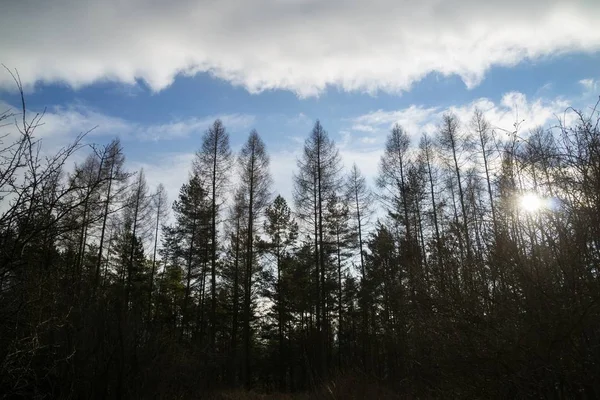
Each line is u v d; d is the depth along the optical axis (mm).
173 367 10805
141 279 31891
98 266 21016
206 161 26938
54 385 7113
